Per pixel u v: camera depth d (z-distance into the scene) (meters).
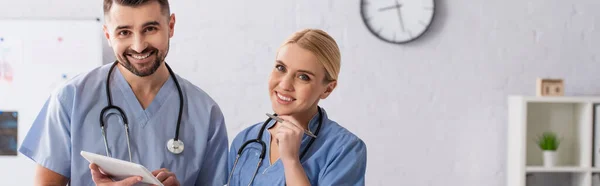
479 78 3.38
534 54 3.38
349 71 3.33
